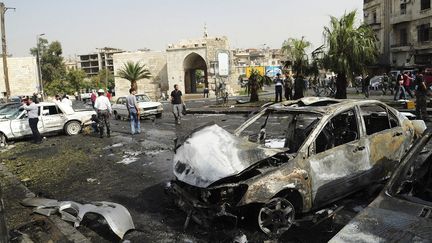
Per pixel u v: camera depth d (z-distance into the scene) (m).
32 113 13.70
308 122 6.15
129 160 9.55
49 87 57.12
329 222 4.42
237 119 16.66
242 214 4.43
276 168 4.38
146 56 54.56
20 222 5.45
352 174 4.95
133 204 6.05
